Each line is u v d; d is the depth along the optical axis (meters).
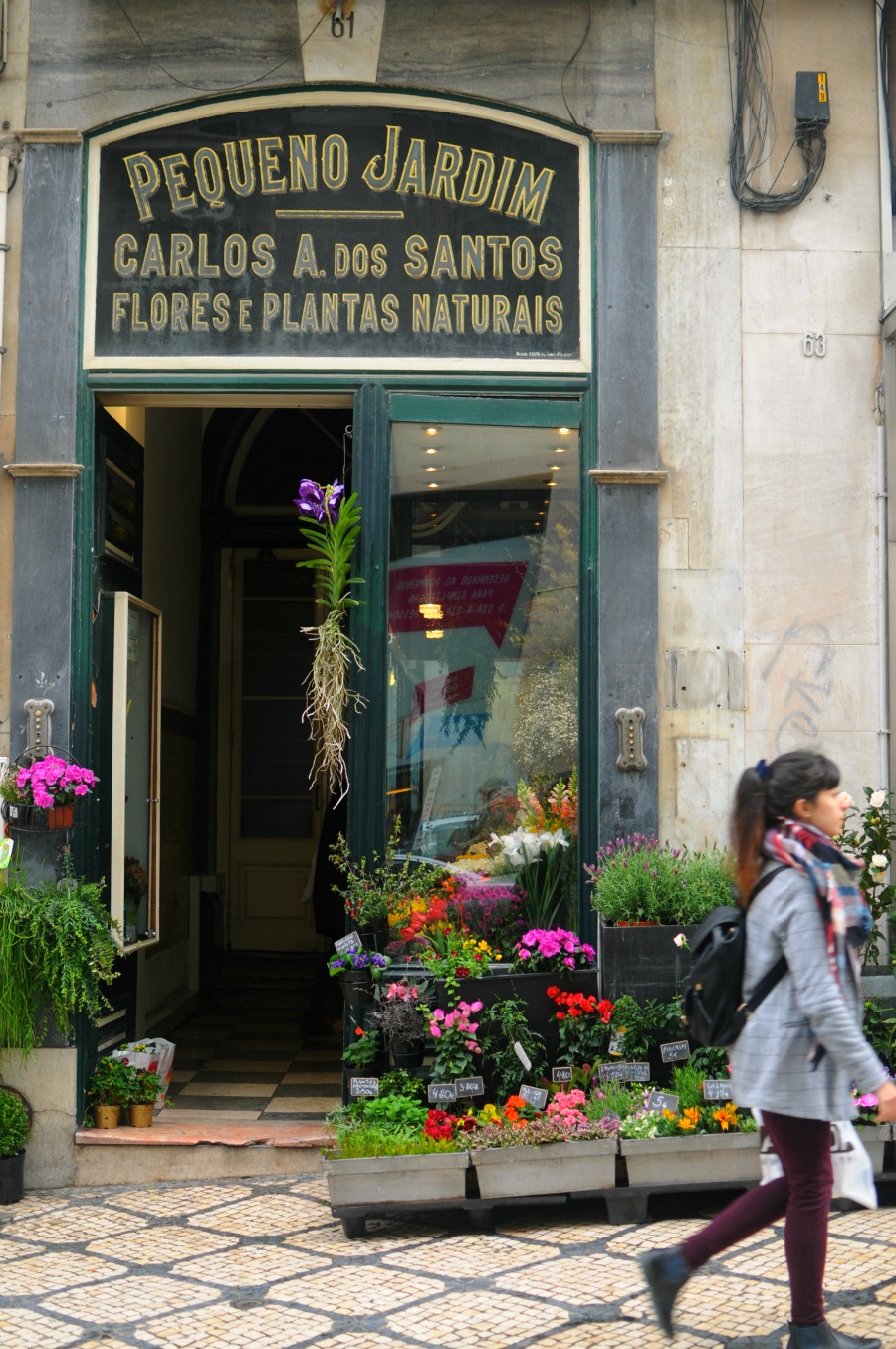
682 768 6.35
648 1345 3.88
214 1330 4.14
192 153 6.56
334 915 8.83
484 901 6.36
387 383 6.48
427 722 6.46
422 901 6.28
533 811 6.43
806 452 6.49
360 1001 6.12
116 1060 6.38
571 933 6.06
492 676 6.49
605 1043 5.72
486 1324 4.12
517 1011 5.78
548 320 6.55
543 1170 5.18
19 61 6.54
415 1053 5.83
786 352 6.52
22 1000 5.96
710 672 6.39
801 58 6.62
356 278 6.54
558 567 6.52
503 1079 5.68
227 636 11.85
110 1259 4.91
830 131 6.62
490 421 6.51
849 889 3.57
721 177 6.57
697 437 6.48
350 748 6.36
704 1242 3.60
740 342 6.52
